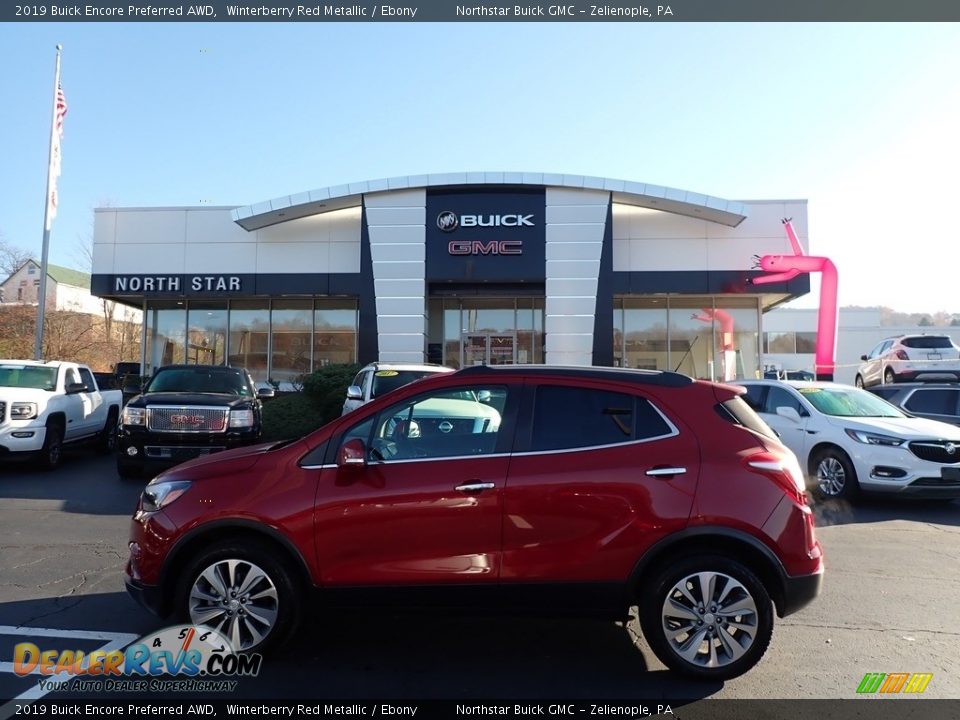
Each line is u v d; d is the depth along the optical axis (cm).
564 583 401
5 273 3884
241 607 415
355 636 473
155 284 2055
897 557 703
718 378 2105
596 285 1925
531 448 416
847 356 5312
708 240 1977
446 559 404
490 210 1952
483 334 2170
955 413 1182
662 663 424
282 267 2047
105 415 1414
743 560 411
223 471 432
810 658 445
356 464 408
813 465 1016
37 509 886
